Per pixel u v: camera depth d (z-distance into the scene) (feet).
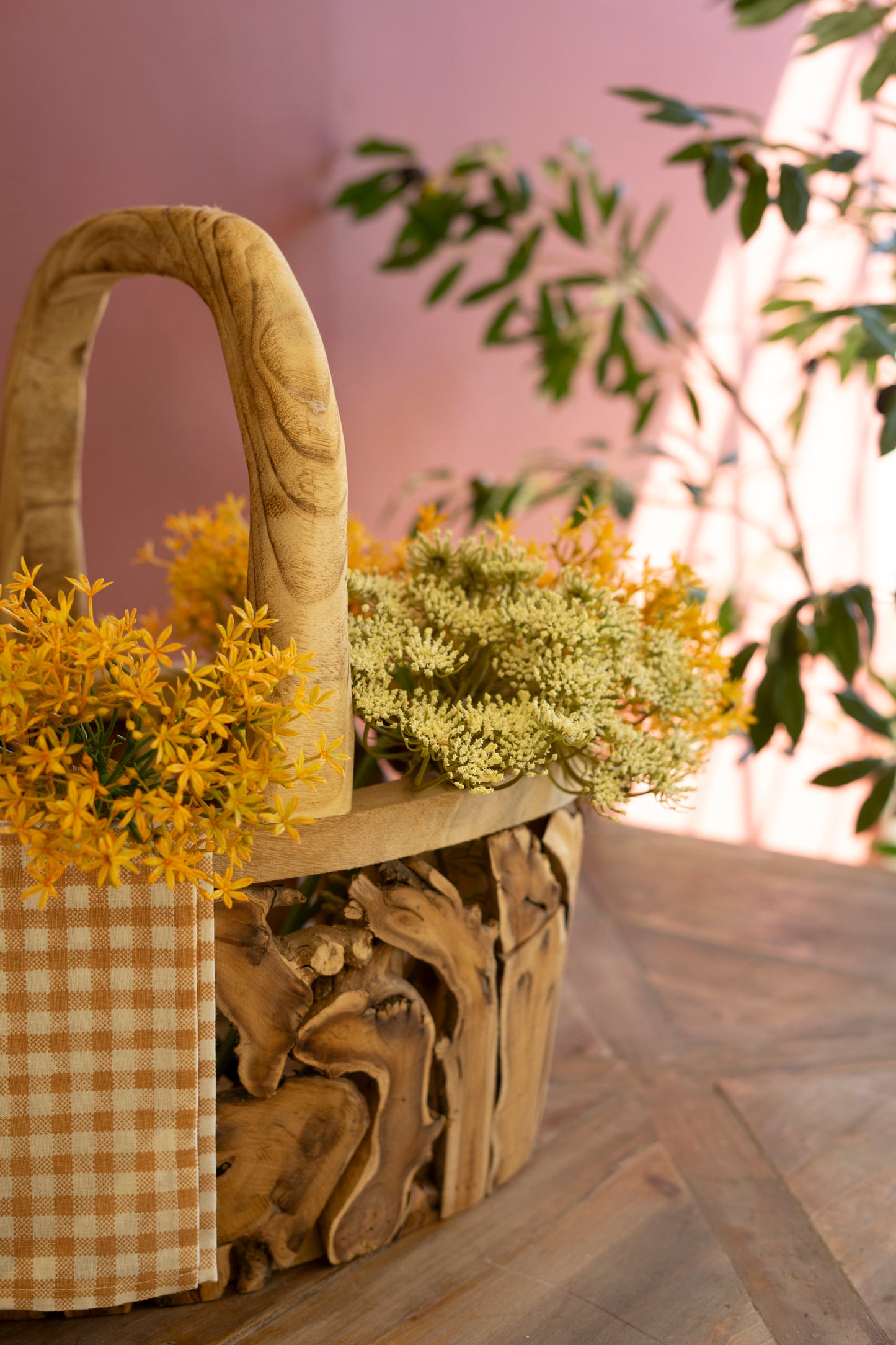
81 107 3.83
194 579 2.56
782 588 7.75
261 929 1.75
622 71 6.16
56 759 1.42
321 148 4.84
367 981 1.91
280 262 1.71
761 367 7.36
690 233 6.79
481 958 2.06
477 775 1.76
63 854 1.46
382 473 5.57
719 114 3.78
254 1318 1.94
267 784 1.62
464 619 2.03
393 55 5.06
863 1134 2.60
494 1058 2.18
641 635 2.19
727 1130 2.59
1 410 2.63
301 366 1.62
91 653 1.48
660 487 7.09
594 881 4.10
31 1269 1.76
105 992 1.66
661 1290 2.04
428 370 5.71
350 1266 2.07
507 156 5.24
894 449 3.43
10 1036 1.66
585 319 5.71
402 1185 2.10
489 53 5.50
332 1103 1.94
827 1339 1.93
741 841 8.02
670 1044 3.00
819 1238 2.21
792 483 7.72
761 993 3.30
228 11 4.28
